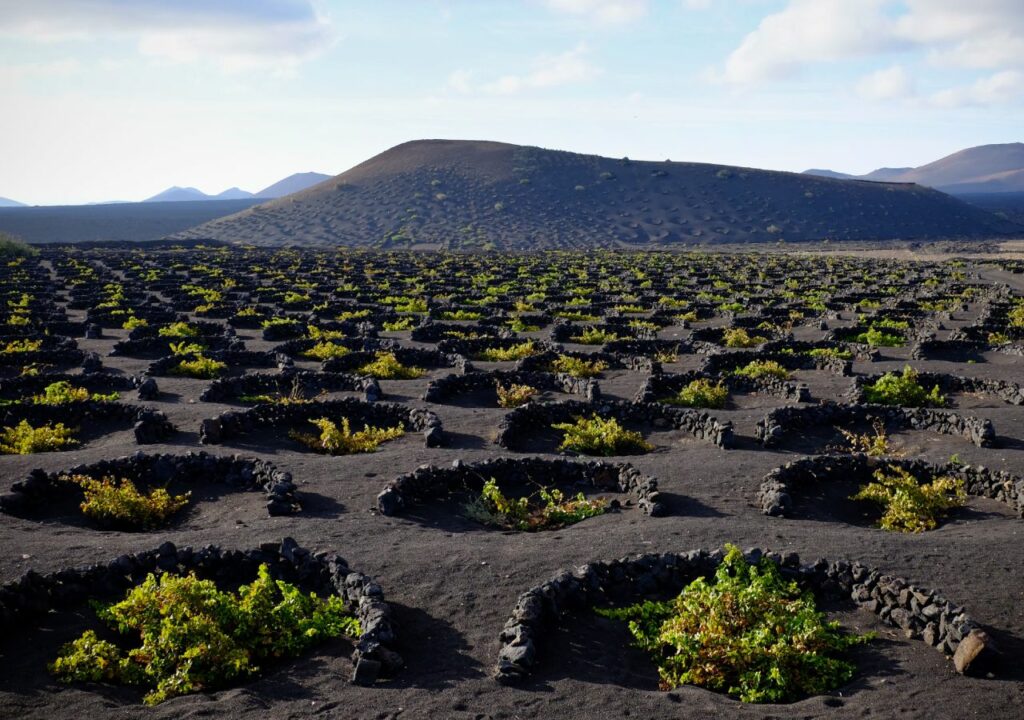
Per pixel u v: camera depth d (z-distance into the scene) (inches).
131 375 909.8
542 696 280.7
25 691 282.4
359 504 501.0
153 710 270.7
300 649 313.9
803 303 1708.9
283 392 866.1
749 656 297.6
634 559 380.8
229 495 531.2
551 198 6958.7
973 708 267.7
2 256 3097.9
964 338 1191.6
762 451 633.0
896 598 345.1
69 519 483.2
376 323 1486.2
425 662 305.4
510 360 1076.5
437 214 6560.0
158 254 3609.7
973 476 534.6
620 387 896.3
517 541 434.9
